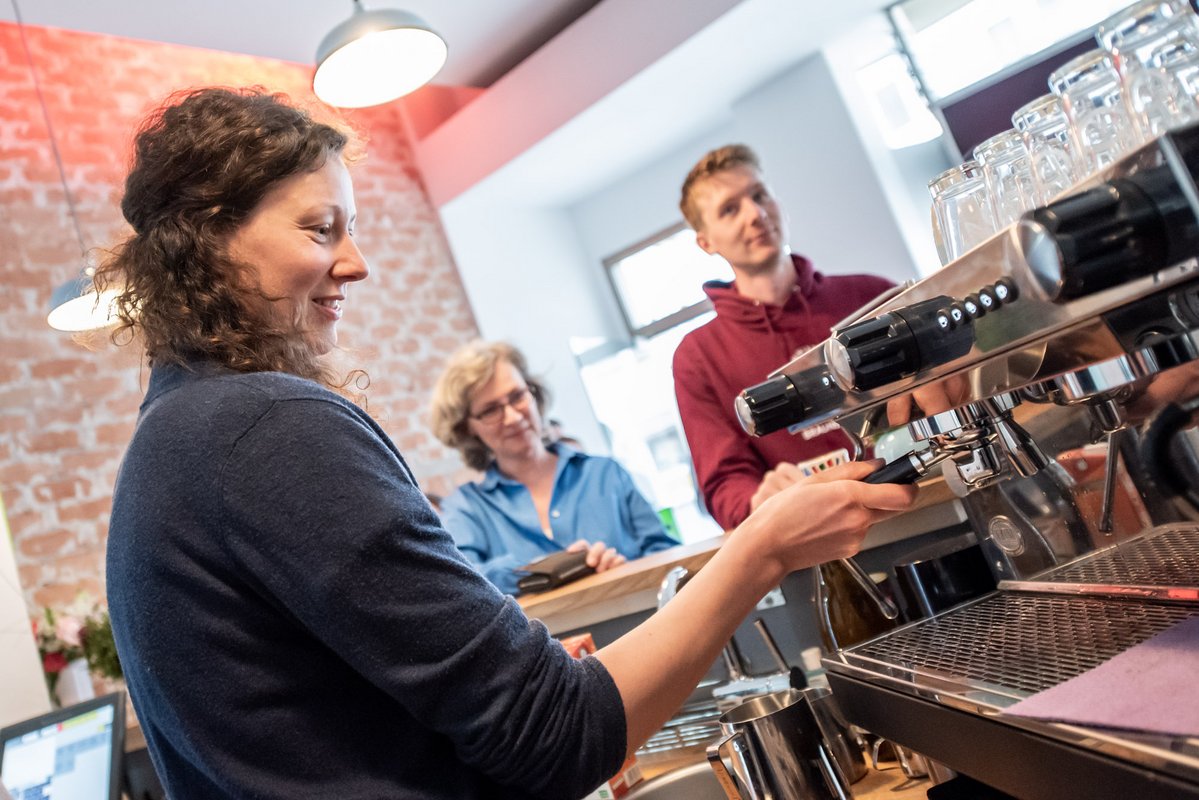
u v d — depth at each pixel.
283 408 0.69
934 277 0.65
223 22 3.67
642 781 1.20
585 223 5.65
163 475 0.69
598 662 0.73
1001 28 4.08
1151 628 0.71
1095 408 0.71
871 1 4.09
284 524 0.66
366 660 0.66
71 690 2.57
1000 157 0.77
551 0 4.26
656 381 5.58
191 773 0.73
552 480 2.63
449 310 4.93
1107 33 0.62
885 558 1.32
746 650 1.46
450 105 5.21
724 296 2.20
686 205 2.26
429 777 0.71
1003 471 0.82
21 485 3.38
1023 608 0.90
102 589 3.45
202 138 0.76
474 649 0.66
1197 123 0.46
